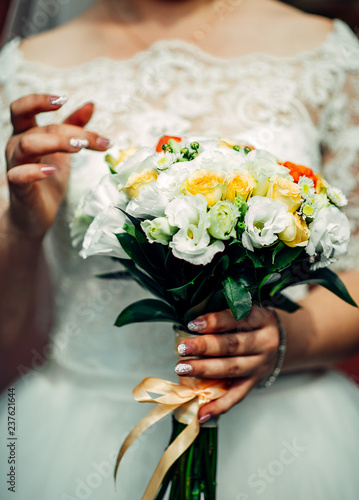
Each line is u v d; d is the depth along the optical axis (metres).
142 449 0.71
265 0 0.85
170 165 0.55
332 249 0.55
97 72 0.79
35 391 0.78
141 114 0.75
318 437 0.71
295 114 0.75
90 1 0.83
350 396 0.77
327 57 0.79
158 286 0.57
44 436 0.73
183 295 0.55
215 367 0.58
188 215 0.52
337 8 1.76
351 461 0.71
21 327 0.82
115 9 0.82
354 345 0.72
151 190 0.52
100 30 0.82
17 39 0.85
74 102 0.78
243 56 0.79
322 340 0.70
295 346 0.67
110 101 0.76
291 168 0.56
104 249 0.56
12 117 0.64
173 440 0.59
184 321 0.58
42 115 0.78
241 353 0.59
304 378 0.75
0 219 0.74
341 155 0.78
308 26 0.82
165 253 0.55
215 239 0.52
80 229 0.62
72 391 0.75
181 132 0.74
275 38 0.80
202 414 0.58
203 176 0.53
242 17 0.82
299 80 0.77
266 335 0.61
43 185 0.68
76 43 0.82
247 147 0.58
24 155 0.62
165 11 0.80
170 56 0.78
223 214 0.51
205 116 0.75
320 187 0.56
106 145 0.62
